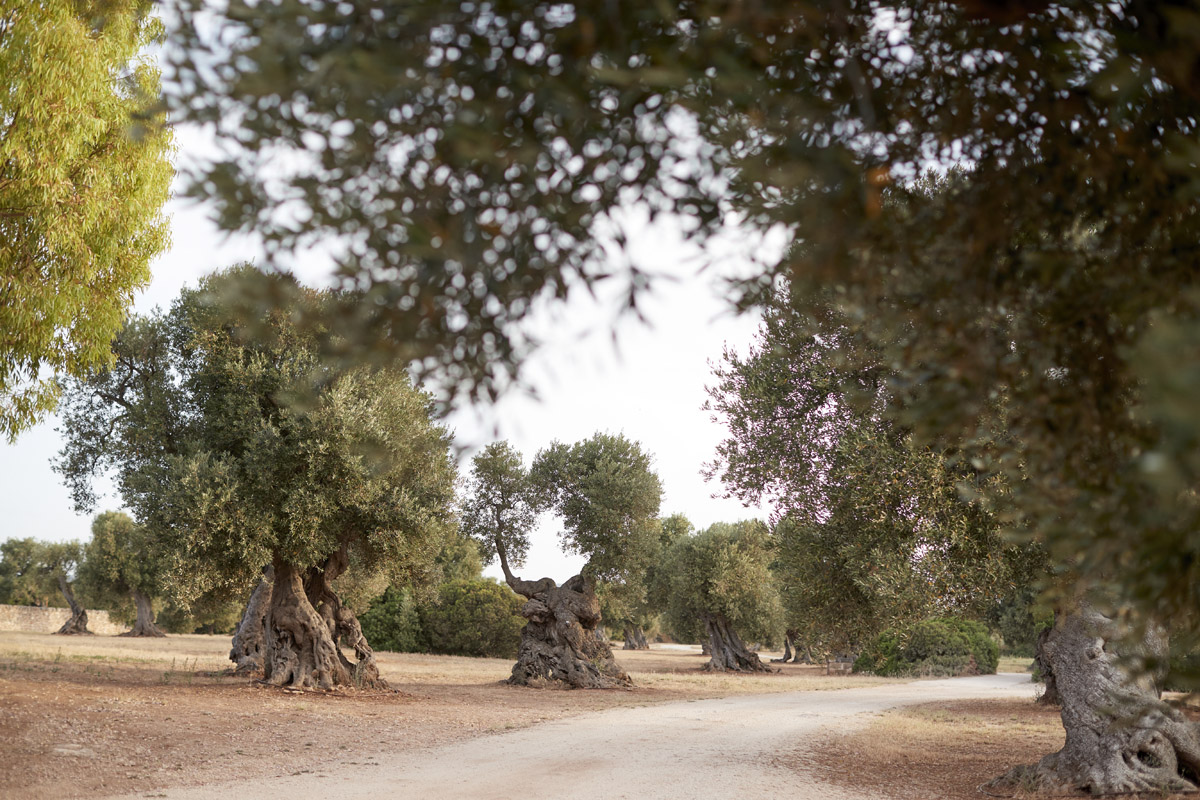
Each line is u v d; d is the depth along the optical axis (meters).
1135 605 1.76
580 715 19.48
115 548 65.69
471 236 1.95
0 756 10.09
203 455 19.89
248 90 1.75
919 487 10.25
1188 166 1.95
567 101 1.78
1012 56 2.21
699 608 47.97
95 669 23.83
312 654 21.52
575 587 32.12
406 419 20.92
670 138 2.09
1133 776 10.40
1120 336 2.50
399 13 1.81
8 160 11.41
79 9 2.95
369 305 2.02
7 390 13.20
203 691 18.92
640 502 32.75
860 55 2.15
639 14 1.79
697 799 9.68
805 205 1.92
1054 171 2.35
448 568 61.34
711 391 13.95
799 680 39.31
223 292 2.03
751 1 1.69
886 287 2.43
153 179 13.77
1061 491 2.48
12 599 85.75
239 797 9.09
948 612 11.22
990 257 2.43
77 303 13.12
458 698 22.86
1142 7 1.88
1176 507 1.57
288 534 19.75
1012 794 10.73
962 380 2.39
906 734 17.33
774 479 12.95
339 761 11.72
